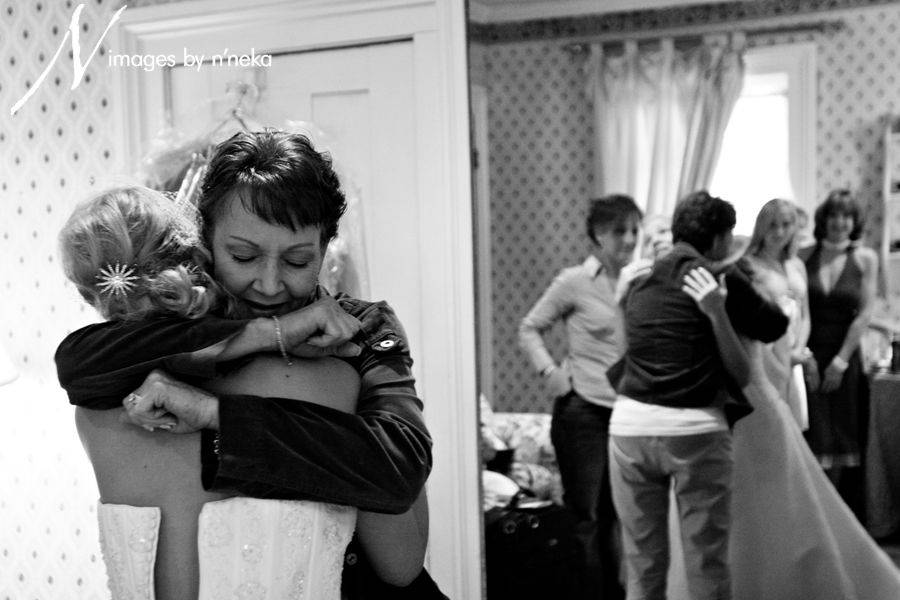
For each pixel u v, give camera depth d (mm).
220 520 1187
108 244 1239
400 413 1288
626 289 2334
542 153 2402
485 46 2443
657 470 2348
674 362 2311
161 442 1226
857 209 2195
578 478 2412
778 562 2287
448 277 2506
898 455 2184
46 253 2924
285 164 1241
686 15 2271
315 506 1214
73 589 2951
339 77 2666
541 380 2428
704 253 2275
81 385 1236
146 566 1215
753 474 2285
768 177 2240
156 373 1197
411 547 1375
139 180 2383
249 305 1307
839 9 2186
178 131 2533
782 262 2234
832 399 2227
